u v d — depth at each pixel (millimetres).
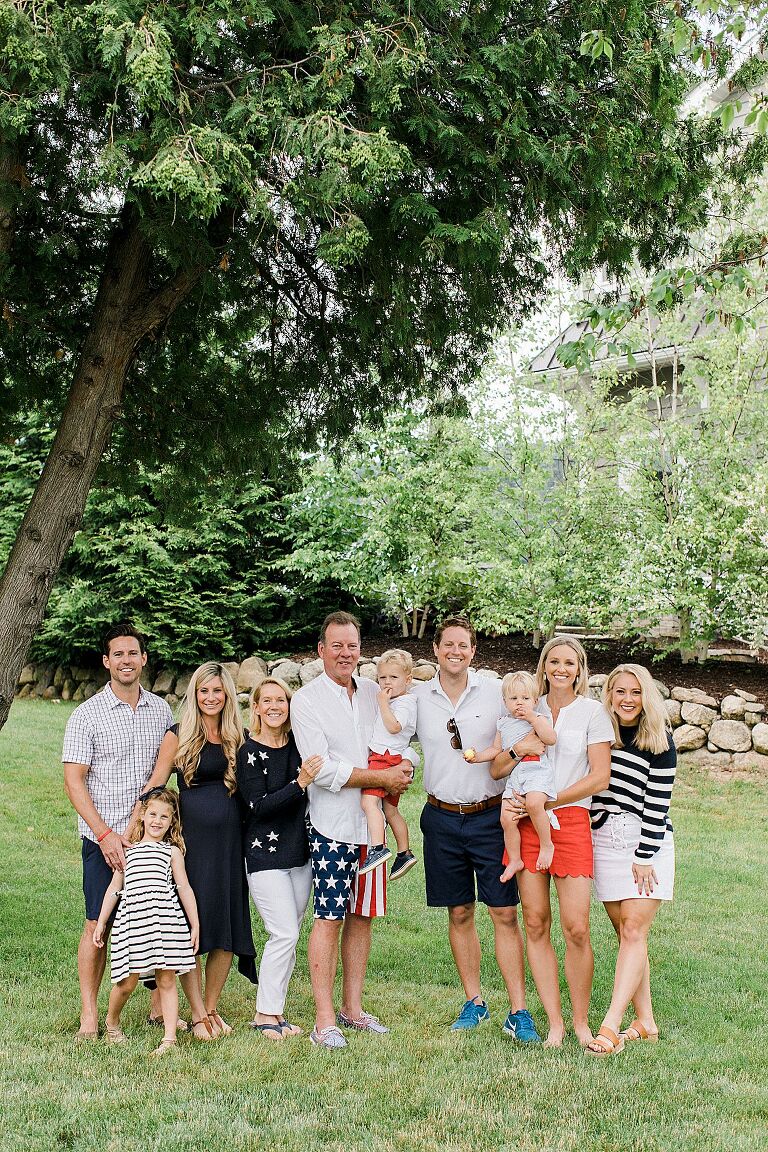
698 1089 4113
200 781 4789
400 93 5254
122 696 4879
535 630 13422
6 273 5805
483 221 5375
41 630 14953
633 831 4688
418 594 12938
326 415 7852
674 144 6160
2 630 5621
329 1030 4598
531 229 6188
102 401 5891
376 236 5844
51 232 6367
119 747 4816
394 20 5035
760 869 7750
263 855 4766
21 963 5551
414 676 11766
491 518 12539
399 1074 4207
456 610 14109
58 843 8180
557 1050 4516
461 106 5473
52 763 10805
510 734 4707
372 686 5113
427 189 5770
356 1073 4203
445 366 7637
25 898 6699
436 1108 3881
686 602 10883
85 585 14391
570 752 4652
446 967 5770
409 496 12812
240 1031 4727
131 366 6711
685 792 9945
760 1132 3721
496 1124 3748
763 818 9211
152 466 7777
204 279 5914
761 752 10234
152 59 4301
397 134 5402
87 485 5867
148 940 4395
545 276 6887
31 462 15477
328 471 13188
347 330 7352
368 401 7801
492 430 12406
